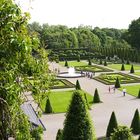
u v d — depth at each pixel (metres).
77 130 23.78
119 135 28.03
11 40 7.94
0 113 8.48
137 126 44.41
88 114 24.42
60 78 90.06
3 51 8.16
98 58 144.62
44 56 10.12
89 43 181.12
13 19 8.34
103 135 43.66
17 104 8.85
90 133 24.19
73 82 84.56
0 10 8.18
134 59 134.25
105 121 49.91
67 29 185.75
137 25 160.88
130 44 165.25
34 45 9.05
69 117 24.14
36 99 10.26
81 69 107.25
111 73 98.56
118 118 51.81
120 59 142.38
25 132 9.62
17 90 8.41
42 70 9.91
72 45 172.50
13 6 8.28
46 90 10.41
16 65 8.57
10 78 8.28
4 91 8.23
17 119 9.20
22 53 8.39
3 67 8.36
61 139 24.59
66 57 141.38
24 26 8.85
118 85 76.94
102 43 195.75
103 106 59.31
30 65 9.12
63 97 66.44
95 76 93.25
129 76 92.25
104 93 70.88
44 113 54.09
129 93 70.62
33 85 9.85
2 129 8.58
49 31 173.75
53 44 166.00
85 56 144.12
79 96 24.28
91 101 63.06
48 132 44.75
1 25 8.15
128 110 56.66
